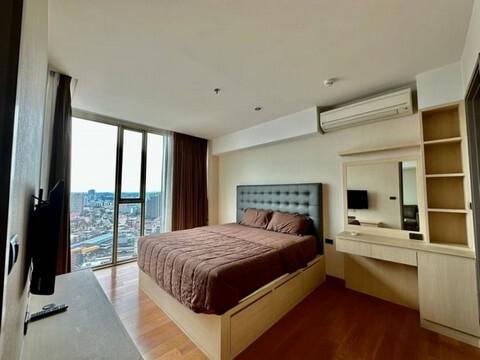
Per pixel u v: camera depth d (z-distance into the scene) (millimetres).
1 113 398
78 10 1460
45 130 2385
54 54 1954
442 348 1797
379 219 2729
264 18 1547
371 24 1602
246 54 1955
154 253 2441
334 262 3129
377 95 2746
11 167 403
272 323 2109
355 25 1612
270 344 1865
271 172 4031
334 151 3191
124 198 3791
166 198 4277
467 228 2047
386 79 2393
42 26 998
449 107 2129
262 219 3648
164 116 3498
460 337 1880
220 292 1664
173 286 2023
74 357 911
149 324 2109
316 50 1901
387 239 2502
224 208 4988
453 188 2207
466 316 1853
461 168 2162
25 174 682
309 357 1720
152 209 4160
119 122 3734
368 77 2350
